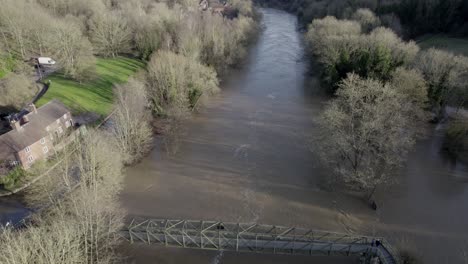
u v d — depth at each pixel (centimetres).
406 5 13238
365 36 10019
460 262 4672
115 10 13700
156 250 4853
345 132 6178
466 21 12275
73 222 4156
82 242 4103
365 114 6175
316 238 4828
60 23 9794
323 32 11000
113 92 8488
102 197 4900
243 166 6794
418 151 7200
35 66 9812
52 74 9456
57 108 7100
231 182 6338
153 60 8694
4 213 5169
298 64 12650
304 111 9019
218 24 12000
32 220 4925
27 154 5969
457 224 5356
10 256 3281
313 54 11612
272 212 5603
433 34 12812
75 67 9300
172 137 7744
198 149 7344
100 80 9669
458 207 5712
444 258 4734
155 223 4984
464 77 8019
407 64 8738
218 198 5925
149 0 16488
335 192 6031
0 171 5662
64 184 5434
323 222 5388
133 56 11919
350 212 5591
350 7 13988
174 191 6084
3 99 7500
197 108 9006
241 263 4688
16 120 6206
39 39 9988
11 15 9706
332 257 4759
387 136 6103
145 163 6838
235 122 8469
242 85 10744
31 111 6625
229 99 9719
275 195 5997
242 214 5556
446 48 10638
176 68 8162
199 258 4756
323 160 6712
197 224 5288
